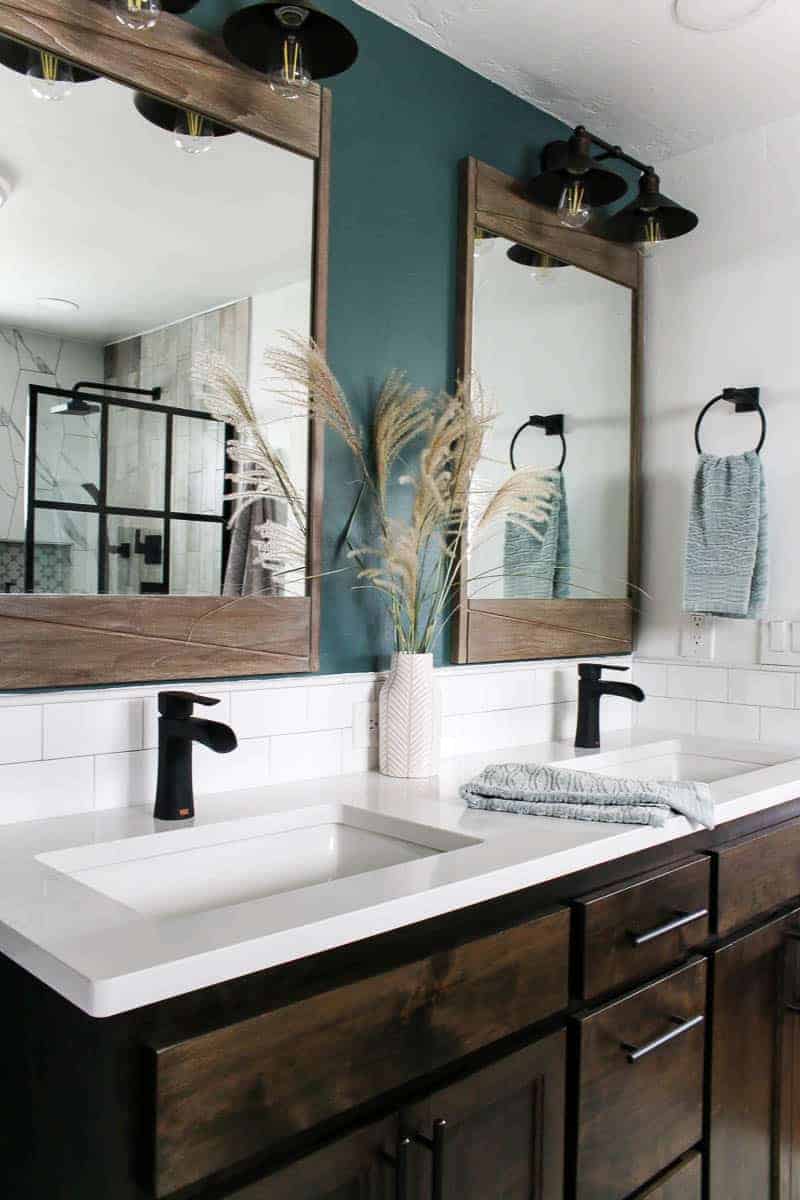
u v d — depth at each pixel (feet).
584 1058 4.34
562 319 7.45
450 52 6.59
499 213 6.90
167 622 5.05
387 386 6.07
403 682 5.92
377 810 5.01
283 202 5.53
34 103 4.51
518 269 7.09
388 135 6.23
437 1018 3.69
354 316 6.03
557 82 6.96
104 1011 2.75
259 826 4.80
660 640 8.11
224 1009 3.09
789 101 7.14
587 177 6.67
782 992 5.87
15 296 4.47
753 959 5.58
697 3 5.91
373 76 6.14
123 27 4.75
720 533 7.32
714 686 7.77
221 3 5.25
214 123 5.19
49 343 4.57
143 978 2.83
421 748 5.88
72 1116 2.94
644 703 8.20
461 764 6.37
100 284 4.75
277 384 5.50
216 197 5.21
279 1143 3.21
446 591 6.30
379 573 5.88
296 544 5.65
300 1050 3.22
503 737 7.07
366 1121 3.46
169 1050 2.87
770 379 7.46
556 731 7.52
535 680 7.34
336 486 5.95
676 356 8.04
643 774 7.23
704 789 5.27
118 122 4.81
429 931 3.74
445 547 6.27
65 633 4.66
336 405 5.58
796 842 6.04
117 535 4.84
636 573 8.16
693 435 7.93
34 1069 3.14
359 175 6.05
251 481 5.41
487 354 6.86
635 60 6.63
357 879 3.81
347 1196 3.38
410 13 6.15
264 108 5.39
